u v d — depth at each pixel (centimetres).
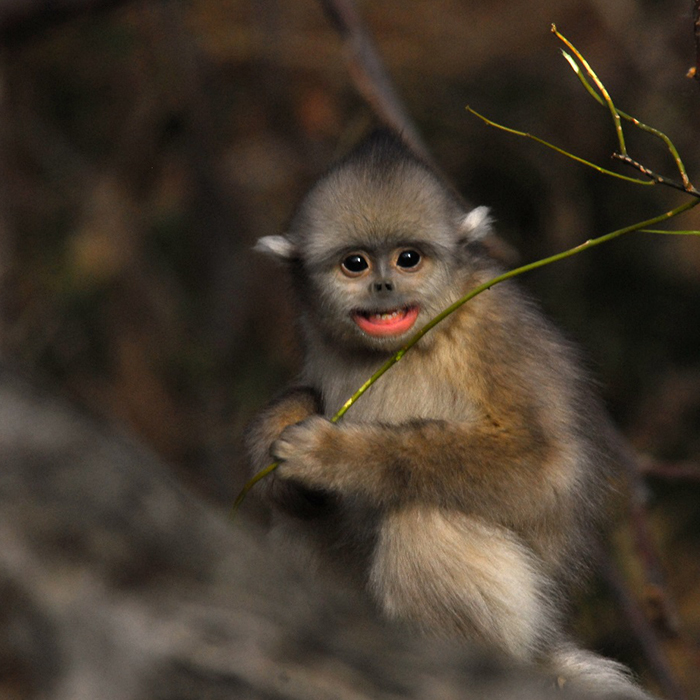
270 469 754
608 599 1288
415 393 877
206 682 352
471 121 2006
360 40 1210
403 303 859
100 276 1942
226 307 2031
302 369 995
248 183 2055
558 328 956
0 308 1769
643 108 2005
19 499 369
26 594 352
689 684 1355
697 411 1845
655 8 2078
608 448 988
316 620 383
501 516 826
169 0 2031
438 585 809
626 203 1986
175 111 2073
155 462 407
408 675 379
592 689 802
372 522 887
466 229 890
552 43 2083
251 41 2056
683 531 1634
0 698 341
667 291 1947
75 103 2083
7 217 1836
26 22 1167
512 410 842
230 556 383
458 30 2072
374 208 862
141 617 356
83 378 1891
